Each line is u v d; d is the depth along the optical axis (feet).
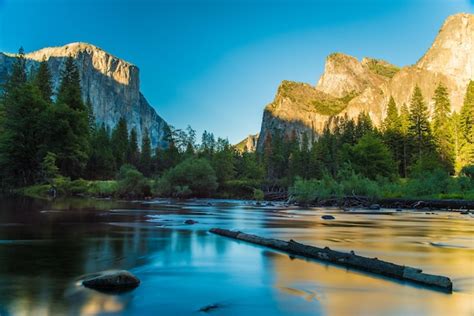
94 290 25.07
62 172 206.69
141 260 35.78
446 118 313.32
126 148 380.17
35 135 200.54
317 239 53.31
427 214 111.96
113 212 94.68
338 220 87.40
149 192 230.68
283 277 30.14
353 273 31.68
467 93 297.74
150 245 44.65
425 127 295.89
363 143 253.85
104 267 32.17
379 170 242.37
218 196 262.67
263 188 304.09
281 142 484.74
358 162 249.14
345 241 51.42
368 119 389.80
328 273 31.68
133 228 61.41
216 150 369.50
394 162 264.52
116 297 23.73
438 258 39.09
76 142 210.38
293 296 24.85
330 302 23.63
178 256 38.55
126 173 223.30
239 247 45.24
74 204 120.67
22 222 64.34
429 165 236.02
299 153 353.92
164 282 27.94
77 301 22.62
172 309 21.80
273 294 25.26
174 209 118.83
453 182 169.48
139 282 27.22
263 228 67.92
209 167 249.96
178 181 241.35
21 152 194.90
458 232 63.41
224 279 29.30
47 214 80.59
